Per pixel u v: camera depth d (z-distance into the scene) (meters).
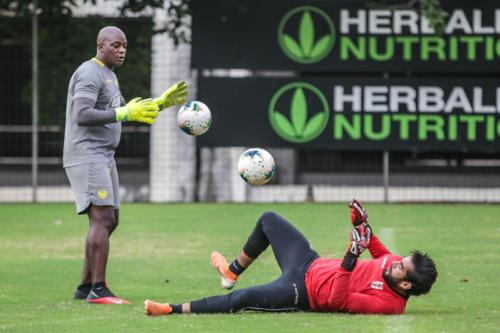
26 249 41.69
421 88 57.38
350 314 26.27
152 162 62.50
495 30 57.09
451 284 32.44
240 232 46.53
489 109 57.28
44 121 62.34
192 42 57.38
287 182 63.88
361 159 63.19
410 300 29.45
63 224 50.06
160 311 26.42
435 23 55.19
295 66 57.34
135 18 61.25
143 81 61.88
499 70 57.09
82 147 29.52
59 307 28.39
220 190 62.28
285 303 26.33
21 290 31.62
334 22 57.22
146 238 44.53
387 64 57.28
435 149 57.50
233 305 26.33
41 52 61.62
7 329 24.95
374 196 63.19
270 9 57.28
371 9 57.12
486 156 62.38
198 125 30.34
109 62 29.86
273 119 57.44
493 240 43.50
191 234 45.84
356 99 57.44
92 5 62.06
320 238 43.78
